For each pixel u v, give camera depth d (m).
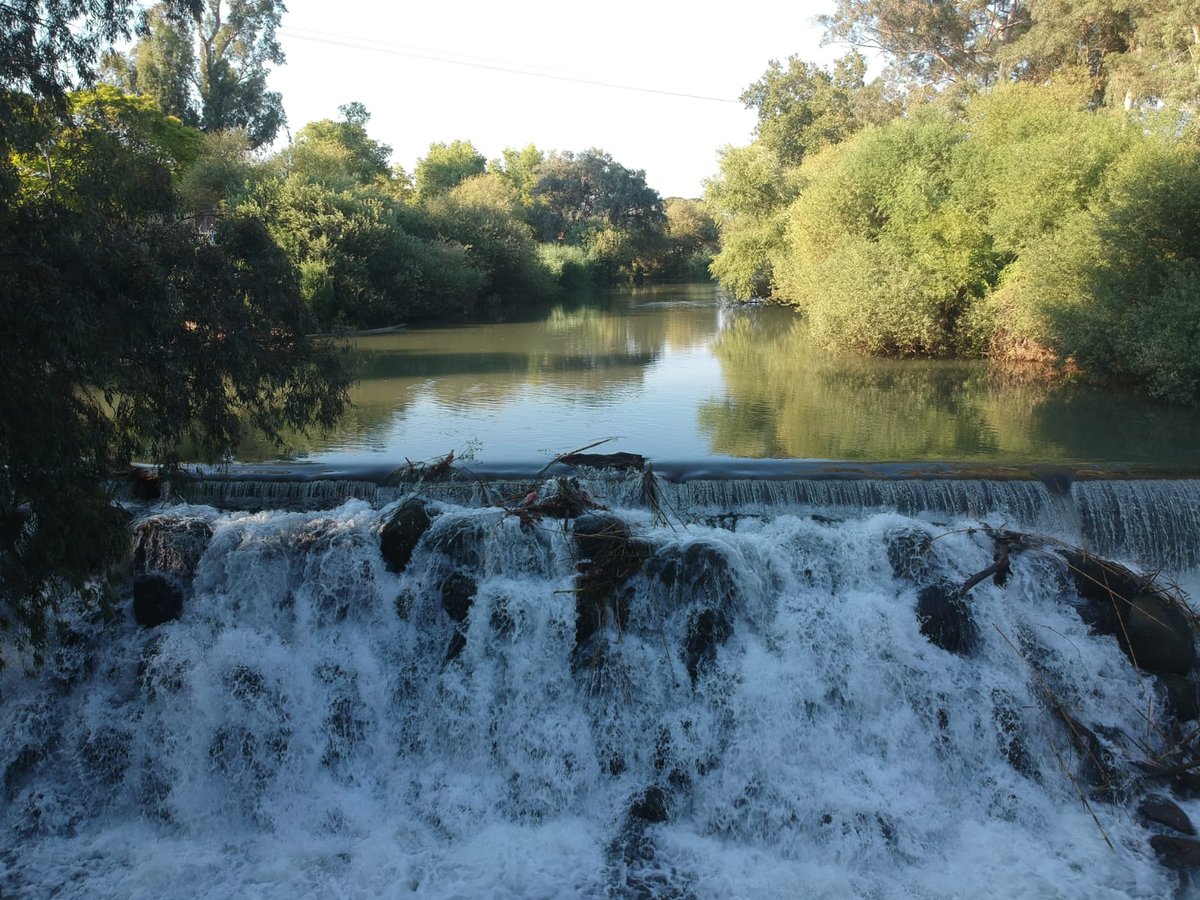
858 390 25.95
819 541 12.52
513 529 12.35
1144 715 11.02
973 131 38.03
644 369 30.03
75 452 9.81
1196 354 22.38
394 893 9.20
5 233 9.13
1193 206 24.42
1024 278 29.31
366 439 19.56
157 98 58.12
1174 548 14.46
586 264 84.88
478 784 10.70
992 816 10.22
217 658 11.28
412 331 43.28
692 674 11.24
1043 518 14.73
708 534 12.48
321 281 41.25
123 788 10.61
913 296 31.56
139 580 11.98
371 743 11.16
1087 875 9.27
